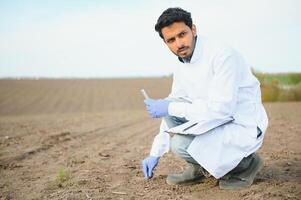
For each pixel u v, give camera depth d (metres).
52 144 4.45
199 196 2.27
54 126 6.61
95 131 5.75
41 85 23.86
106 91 20.83
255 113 2.21
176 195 2.31
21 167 3.25
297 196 2.18
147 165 2.43
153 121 7.25
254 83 2.23
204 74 2.17
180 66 2.29
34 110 13.95
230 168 2.18
